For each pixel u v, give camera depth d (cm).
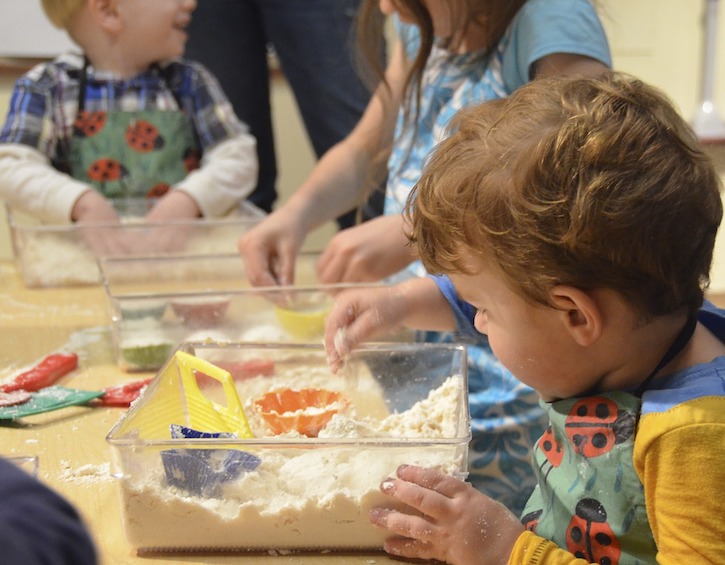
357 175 141
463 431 67
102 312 130
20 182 162
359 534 65
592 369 68
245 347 88
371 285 113
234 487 65
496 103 71
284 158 264
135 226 149
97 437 84
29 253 143
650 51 250
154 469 64
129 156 180
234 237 154
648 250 61
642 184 60
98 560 33
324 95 201
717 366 65
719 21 244
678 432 60
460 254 67
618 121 62
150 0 177
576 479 68
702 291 68
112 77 182
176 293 109
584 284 62
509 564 62
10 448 81
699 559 57
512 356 69
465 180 65
